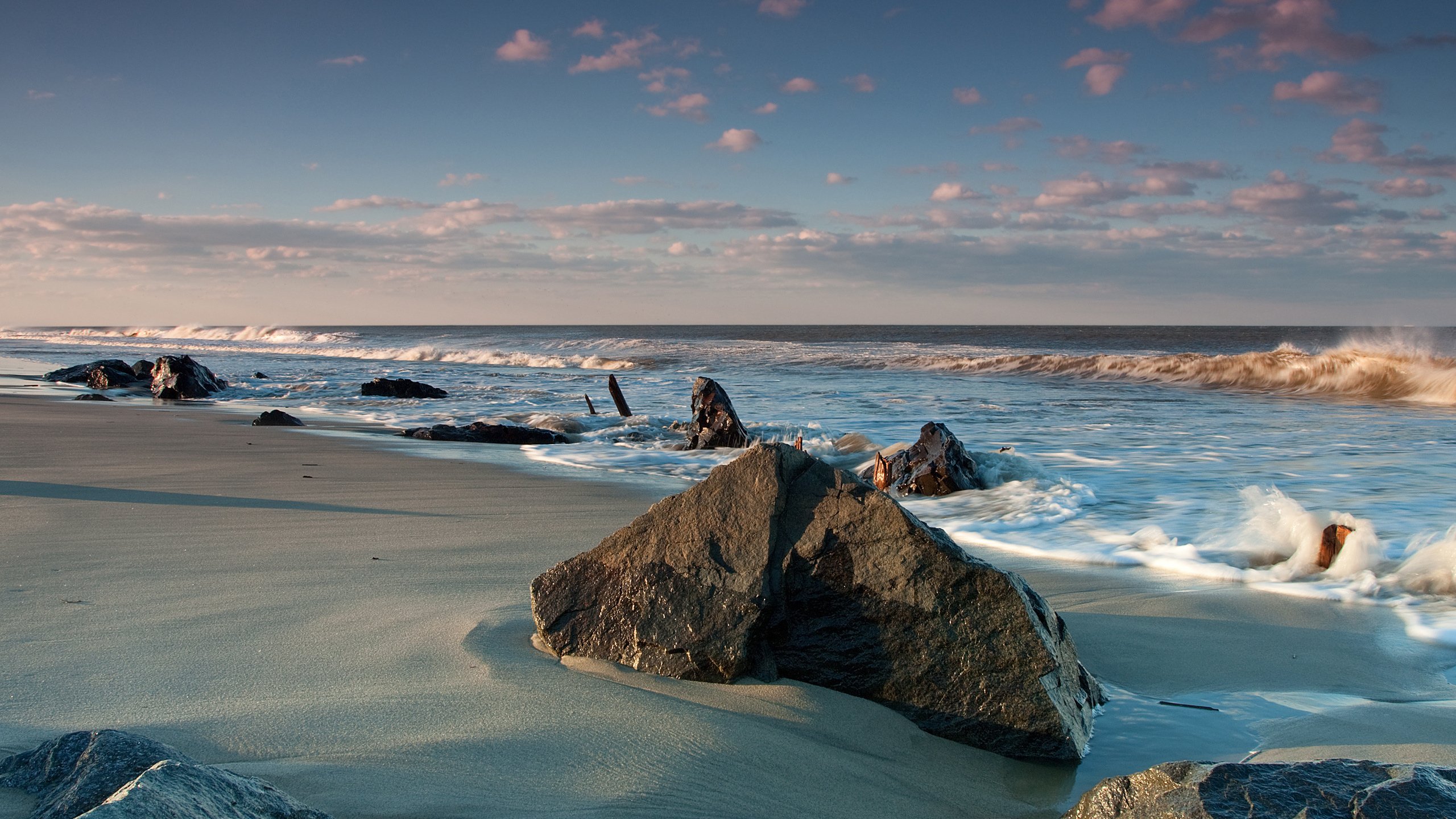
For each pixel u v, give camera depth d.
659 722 3.05
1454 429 14.06
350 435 13.45
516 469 10.30
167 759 2.24
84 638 3.85
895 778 2.94
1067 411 17.17
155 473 9.16
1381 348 23.16
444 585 4.88
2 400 18.77
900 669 3.41
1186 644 4.46
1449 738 3.35
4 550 5.55
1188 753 3.26
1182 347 53.69
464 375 29.88
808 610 3.58
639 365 35.84
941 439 9.28
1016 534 7.07
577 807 2.47
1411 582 5.50
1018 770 3.13
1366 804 2.06
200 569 5.16
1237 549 6.41
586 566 3.88
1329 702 3.76
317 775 2.54
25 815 2.12
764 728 3.11
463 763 2.68
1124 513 7.77
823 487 3.73
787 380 26.25
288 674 3.43
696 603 3.60
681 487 8.97
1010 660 3.29
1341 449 11.80
